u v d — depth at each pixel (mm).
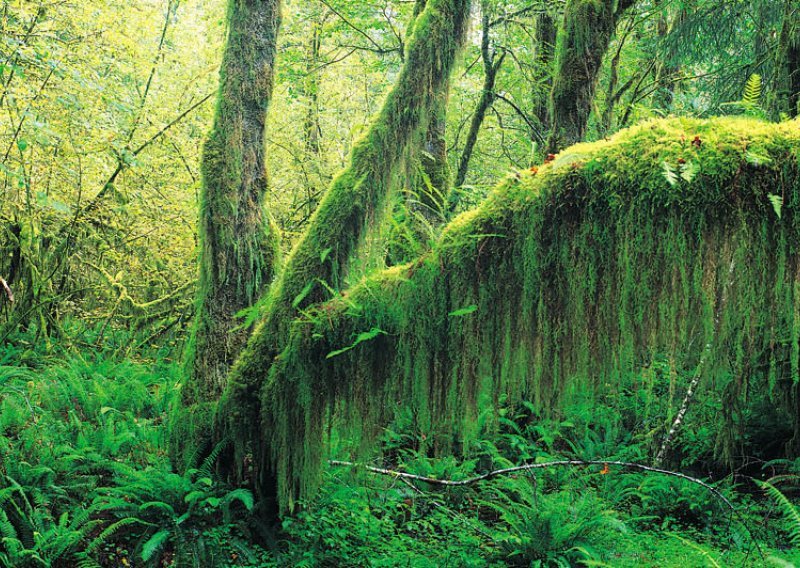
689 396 6145
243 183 4980
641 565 4594
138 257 10195
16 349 8461
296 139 11250
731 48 9344
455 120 10734
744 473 6570
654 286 2496
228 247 4895
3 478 4629
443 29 4008
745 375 2725
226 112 4938
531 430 6426
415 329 3090
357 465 3561
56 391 6426
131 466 5254
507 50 9375
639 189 2443
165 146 10094
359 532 4781
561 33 6465
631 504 5957
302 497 4168
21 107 8070
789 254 2283
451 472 5805
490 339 2893
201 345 4871
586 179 2561
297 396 3756
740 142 2326
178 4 12703
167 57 11000
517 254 2752
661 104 9930
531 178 2730
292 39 11828
